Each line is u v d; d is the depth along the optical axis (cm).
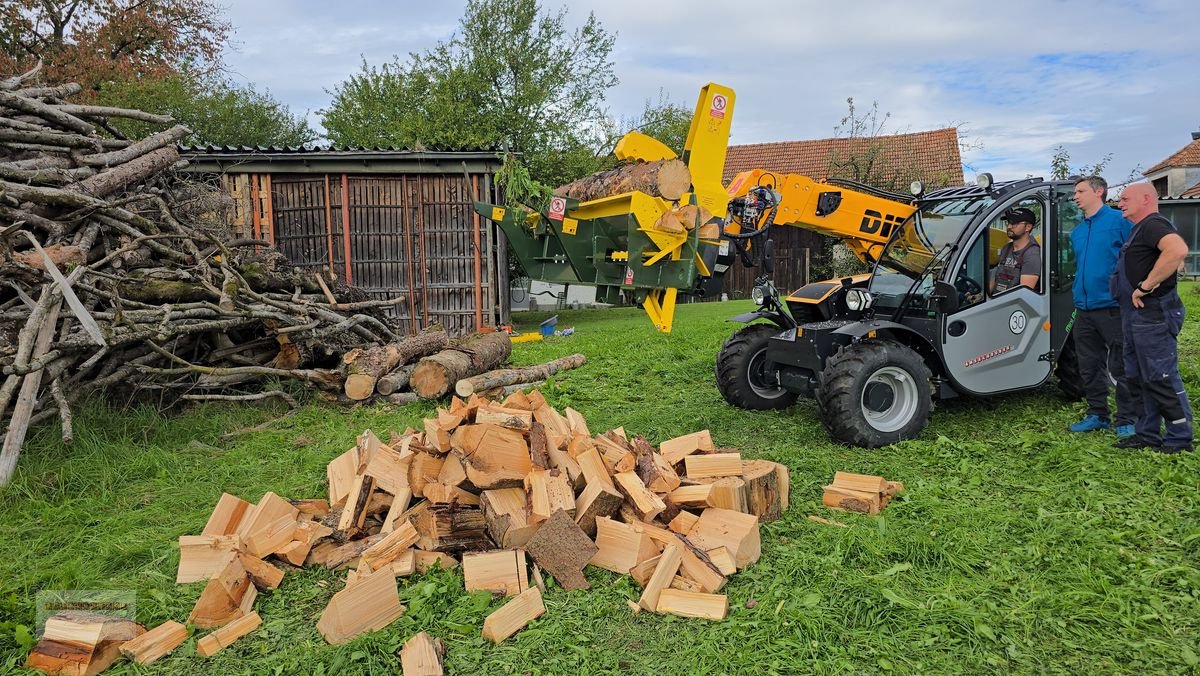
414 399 627
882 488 374
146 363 580
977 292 504
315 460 470
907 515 359
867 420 470
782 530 347
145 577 319
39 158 607
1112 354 479
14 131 593
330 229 1080
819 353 506
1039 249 520
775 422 546
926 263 521
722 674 237
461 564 315
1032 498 376
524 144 1891
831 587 286
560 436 350
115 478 439
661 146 560
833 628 259
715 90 531
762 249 582
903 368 476
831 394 470
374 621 271
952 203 523
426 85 1930
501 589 289
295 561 317
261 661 255
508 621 265
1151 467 405
